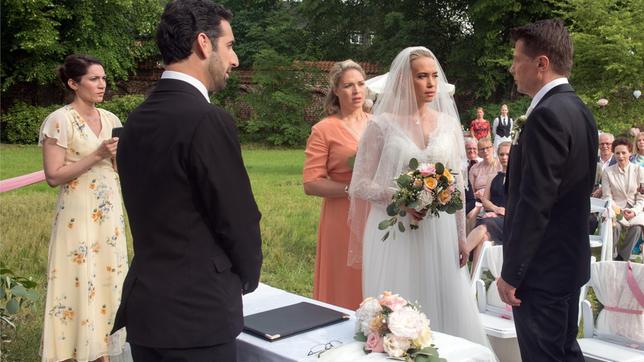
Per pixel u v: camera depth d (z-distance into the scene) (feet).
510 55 75.77
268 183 44.01
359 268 12.45
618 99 62.75
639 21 62.80
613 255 21.98
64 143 12.18
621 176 22.63
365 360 7.73
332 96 13.52
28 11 74.13
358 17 92.73
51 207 30.91
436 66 11.70
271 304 9.80
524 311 8.80
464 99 84.99
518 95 81.20
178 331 6.65
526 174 8.23
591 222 21.68
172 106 6.82
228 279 6.93
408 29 84.94
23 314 15.84
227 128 6.77
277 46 94.89
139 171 6.86
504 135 53.78
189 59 7.03
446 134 11.68
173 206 6.70
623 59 60.90
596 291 11.54
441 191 11.02
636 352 10.76
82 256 12.25
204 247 6.79
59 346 12.19
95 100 12.56
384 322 7.95
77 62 12.39
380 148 11.69
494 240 20.63
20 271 19.92
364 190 11.66
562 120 8.14
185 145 6.61
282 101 84.89
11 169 50.16
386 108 11.73
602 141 25.77
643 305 10.99
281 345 8.20
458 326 11.77
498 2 73.67
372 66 91.66
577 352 9.04
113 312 12.61
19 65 77.92
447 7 86.38
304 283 19.60
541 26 8.61
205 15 7.02
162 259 6.77
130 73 90.84
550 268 8.55
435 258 11.68
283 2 110.42
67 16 76.79
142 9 84.89
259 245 6.99
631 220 21.65
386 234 11.43
